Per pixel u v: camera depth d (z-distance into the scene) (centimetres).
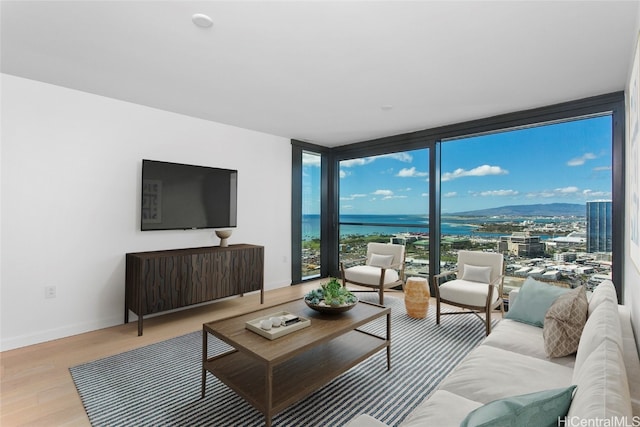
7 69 267
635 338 183
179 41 221
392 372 241
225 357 217
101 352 273
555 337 187
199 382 225
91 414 189
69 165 309
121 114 340
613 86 295
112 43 224
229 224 429
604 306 170
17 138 282
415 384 225
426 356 268
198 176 396
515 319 244
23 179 286
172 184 372
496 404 101
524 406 94
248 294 460
